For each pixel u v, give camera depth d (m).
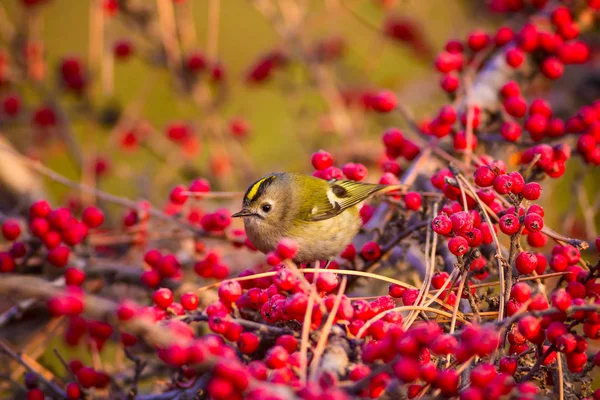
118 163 16.44
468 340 5.05
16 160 13.02
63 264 8.75
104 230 10.66
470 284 7.01
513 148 10.21
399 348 5.09
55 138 15.28
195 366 5.15
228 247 11.54
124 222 10.05
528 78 10.98
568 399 6.29
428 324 5.29
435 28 18.62
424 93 16.38
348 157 14.24
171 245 11.50
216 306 6.22
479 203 6.99
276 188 9.98
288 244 6.17
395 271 9.28
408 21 16.47
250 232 10.12
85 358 10.45
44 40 21.14
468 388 5.27
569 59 10.58
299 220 9.91
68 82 14.97
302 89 16.30
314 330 5.77
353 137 15.02
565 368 6.50
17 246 8.98
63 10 22.31
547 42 10.59
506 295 6.28
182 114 18.73
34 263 9.23
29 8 14.62
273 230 9.99
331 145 16.06
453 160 9.01
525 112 9.53
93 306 4.95
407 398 5.64
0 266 8.91
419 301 6.52
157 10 13.95
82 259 9.52
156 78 17.47
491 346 4.99
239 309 6.80
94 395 6.93
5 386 8.30
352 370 5.30
